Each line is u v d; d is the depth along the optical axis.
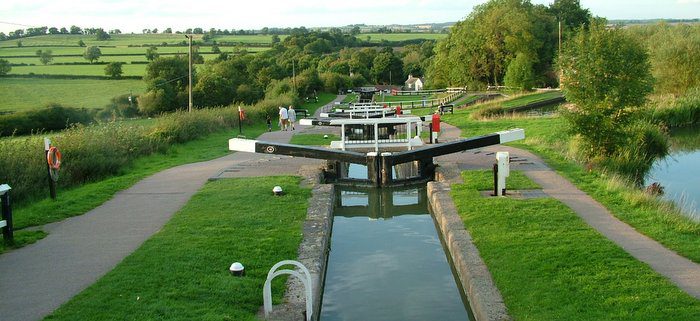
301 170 17.84
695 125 32.62
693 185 18.12
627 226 11.17
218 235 10.91
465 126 29.20
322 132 28.50
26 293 8.16
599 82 19.75
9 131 40.47
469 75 66.94
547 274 8.69
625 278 8.39
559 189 14.38
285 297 8.20
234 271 8.78
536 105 42.16
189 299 7.86
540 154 19.61
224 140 26.27
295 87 61.28
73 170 17.38
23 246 10.52
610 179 15.28
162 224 11.85
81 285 8.45
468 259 9.68
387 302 9.42
